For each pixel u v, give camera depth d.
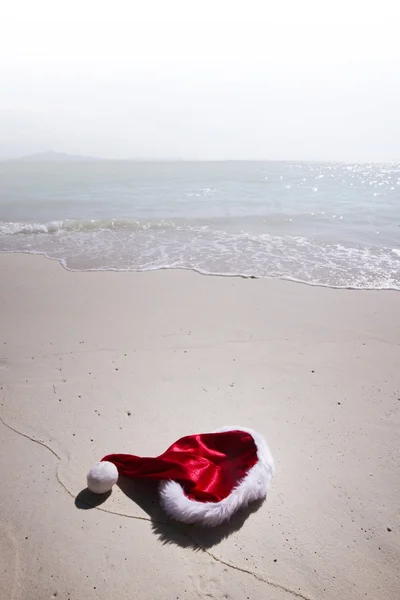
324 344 4.15
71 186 13.88
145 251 7.13
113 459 2.61
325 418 3.10
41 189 13.25
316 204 10.99
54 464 2.66
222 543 2.16
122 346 4.09
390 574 2.04
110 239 7.87
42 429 2.96
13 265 6.50
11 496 2.44
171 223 8.85
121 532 2.22
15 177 16.05
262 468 2.43
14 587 1.97
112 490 2.47
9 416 3.09
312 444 2.84
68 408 3.18
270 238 7.78
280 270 6.18
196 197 11.97
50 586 1.97
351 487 2.51
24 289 5.56
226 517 2.23
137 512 2.33
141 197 11.95
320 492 2.47
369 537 2.21
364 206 10.70
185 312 4.84
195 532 2.22
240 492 2.29
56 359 3.86
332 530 2.25
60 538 2.19
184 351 4.00
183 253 6.98
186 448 2.62
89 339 4.23
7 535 2.21
